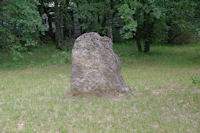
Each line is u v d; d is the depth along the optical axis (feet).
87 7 53.52
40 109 20.81
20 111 20.49
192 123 17.98
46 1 86.74
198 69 44.34
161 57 60.49
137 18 57.72
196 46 79.51
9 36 48.44
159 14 47.29
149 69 45.19
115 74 25.67
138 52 67.10
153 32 64.75
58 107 21.59
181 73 40.29
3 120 18.16
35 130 16.56
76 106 21.89
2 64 52.16
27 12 45.65
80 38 25.20
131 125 17.65
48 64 51.80
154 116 19.39
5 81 34.35
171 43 84.99
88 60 24.64
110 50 25.75
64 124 17.66
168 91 28.07
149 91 28.07
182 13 55.83
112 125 17.63
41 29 49.52
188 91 27.71
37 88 29.50
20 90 28.40
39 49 73.36
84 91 24.85
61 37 75.31
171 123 17.89
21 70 45.65
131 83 32.58
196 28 55.01
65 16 86.74
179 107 21.81
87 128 16.94
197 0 51.19
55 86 30.60
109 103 22.63
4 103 22.72
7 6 44.62
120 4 52.60
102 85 24.90
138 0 49.26
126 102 23.06
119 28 87.97
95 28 59.93
